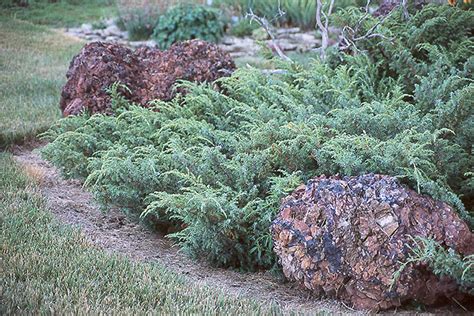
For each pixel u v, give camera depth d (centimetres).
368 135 559
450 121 559
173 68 747
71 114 736
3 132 800
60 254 502
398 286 442
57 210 619
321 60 764
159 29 1476
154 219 586
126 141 645
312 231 455
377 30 714
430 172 507
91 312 412
